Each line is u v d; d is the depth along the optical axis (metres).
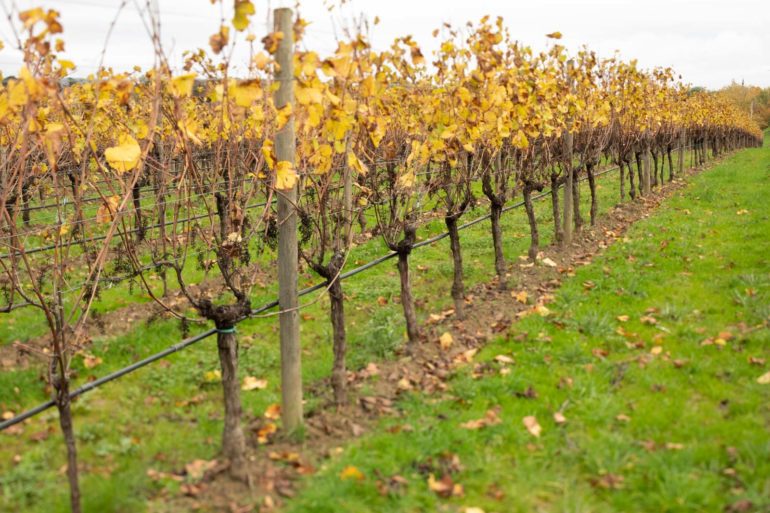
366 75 4.65
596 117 10.69
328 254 9.77
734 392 4.85
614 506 3.61
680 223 11.60
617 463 3.94
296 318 4.46
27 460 4.18
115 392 5.30
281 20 4.04
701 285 7.58
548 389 5.03
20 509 3.70
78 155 4.93
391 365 5.77
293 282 4.41
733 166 25.05
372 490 3.77
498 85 6.43
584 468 4.00
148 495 3.79
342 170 5.88
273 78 4.08
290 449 4.34
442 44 5.96
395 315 6.91
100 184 9.02
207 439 4.53
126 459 4.24
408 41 5.08
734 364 5.29
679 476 3.75
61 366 3.47
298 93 3.94
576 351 5.63
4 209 3.70
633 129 13.90
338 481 3.84
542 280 8.31
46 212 11.19
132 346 6.25
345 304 7.56
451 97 5.84
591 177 11.76
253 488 3.85
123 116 7.22
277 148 4.24
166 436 4.57
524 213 13.53
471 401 4.90
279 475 3.99
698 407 4.66
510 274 8.66
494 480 3.89
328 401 5.03
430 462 4.09
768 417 4.42
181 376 5.58
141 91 4.76
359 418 4.77
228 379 4.03
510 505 3.64
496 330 6.48
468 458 4.12
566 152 10.09
